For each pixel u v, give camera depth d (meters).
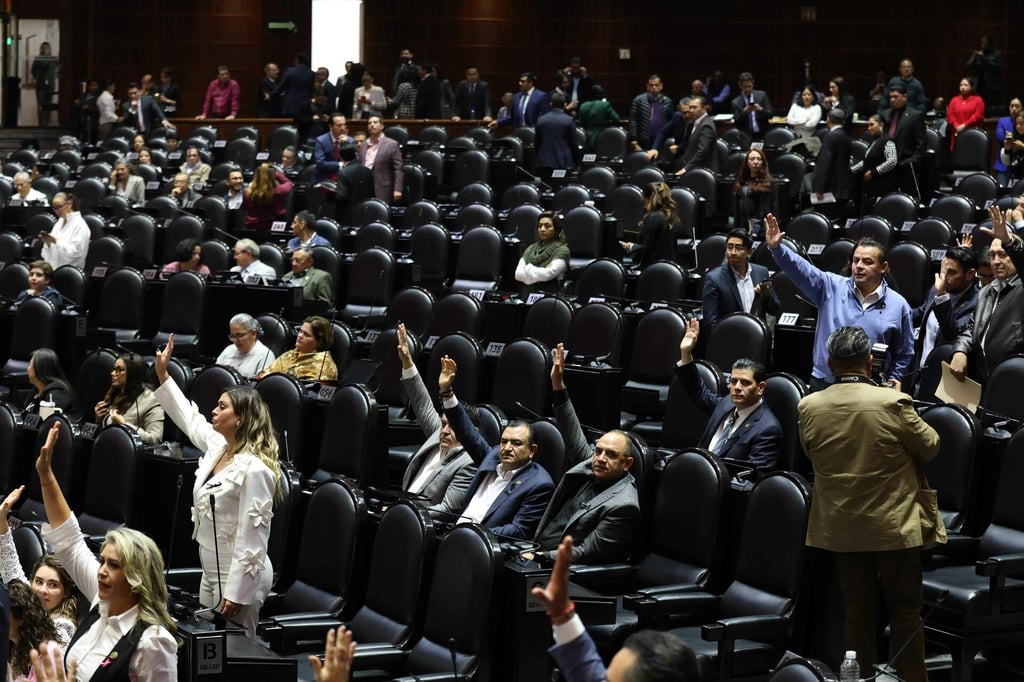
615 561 6.44
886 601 5.40
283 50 25.91
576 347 9.12
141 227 13.56
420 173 15.27
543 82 25.80
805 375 8.59
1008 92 25.05
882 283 6.73
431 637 5.78
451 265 12.05
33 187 16.05
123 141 18.94
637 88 25.61
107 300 11.66
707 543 6.14
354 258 11.45
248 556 5.69
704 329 8.67
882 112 18.09
